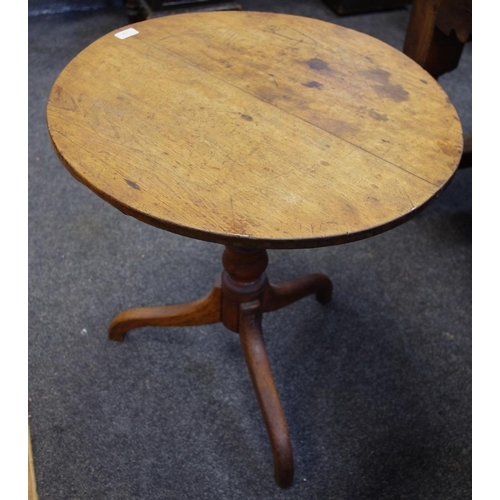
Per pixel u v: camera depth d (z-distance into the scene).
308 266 1.43
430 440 1.08
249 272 1.00
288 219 0.64
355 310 1.32
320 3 2.66
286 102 0.84
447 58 1.40
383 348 1.24
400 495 0.99
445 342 1.26
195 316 1.12
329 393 1.15
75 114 0.78
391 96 0.86
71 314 1.26
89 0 2.52
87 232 1.48
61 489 0.97
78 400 1.10
